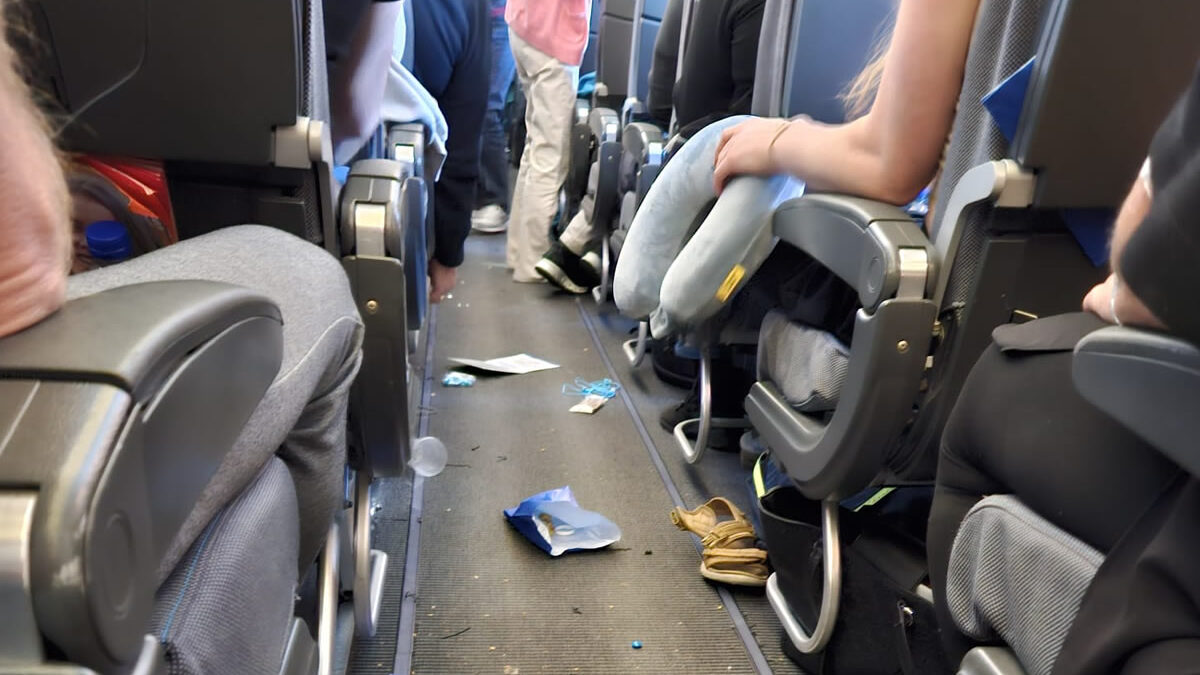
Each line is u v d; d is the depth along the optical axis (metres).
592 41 4.20
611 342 2.66
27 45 0.81
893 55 0.93
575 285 3.17
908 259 0.88
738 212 1.34
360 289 0.99
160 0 0.81
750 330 1.66
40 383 0.32
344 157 1.36
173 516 0.38
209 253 0.68
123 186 0.89
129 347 0.34
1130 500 0.54
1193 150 0.38
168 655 0.41
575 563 1.46
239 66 0.84
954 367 0.93
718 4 1.88
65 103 0.84
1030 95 0.77
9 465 0.29
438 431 1.95
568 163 3.29
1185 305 0.39
